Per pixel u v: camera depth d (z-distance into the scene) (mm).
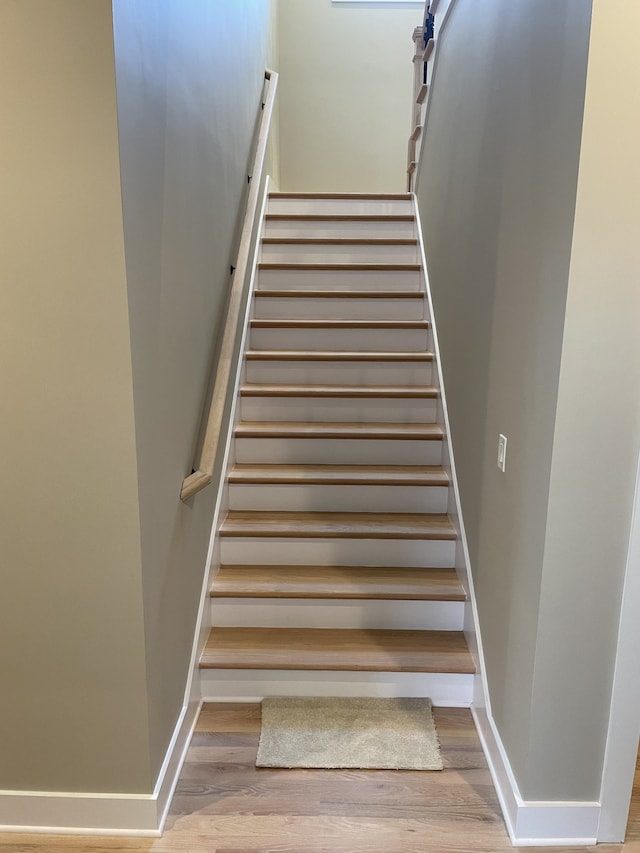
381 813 1764
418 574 2506
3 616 1577
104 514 1504
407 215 3928
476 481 2238
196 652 2152
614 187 1331
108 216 1348
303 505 2752
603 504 1479
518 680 1703
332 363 3186
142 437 1511
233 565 2566
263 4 3945
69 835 1686
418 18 5031
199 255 2141
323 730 2076
